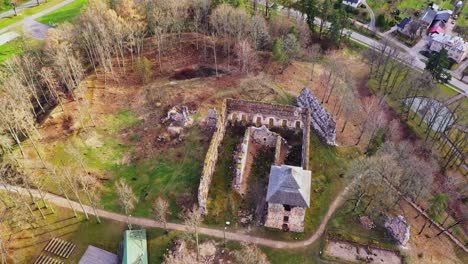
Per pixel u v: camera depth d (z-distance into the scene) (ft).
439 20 547.49
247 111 328.08
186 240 247.50
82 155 299.58
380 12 575.38
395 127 363.76
